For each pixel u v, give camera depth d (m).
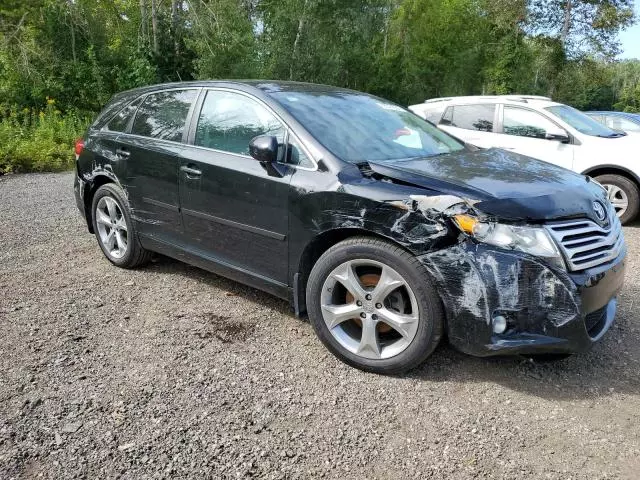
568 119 7.71
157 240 4.48
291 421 2.79
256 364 3.34
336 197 3.21
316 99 4.03
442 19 34.00
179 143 4.21
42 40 21.39
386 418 2.82
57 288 4.48
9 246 5.61
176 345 3.56
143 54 21.14
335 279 3.28
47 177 10.58
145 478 2.37
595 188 3.47
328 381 3.16
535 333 2.87
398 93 32.44
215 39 22.28
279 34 25.89
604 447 2.62
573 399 3.01
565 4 30.11
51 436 2.63
